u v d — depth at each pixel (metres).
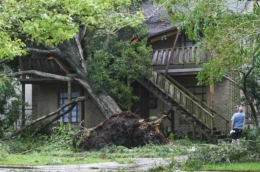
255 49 15.12
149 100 32.69
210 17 15.79
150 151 22.27
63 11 16.11
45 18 14.74
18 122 33.59
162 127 26.88
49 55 32.28
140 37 30.22
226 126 29.08
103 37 30.39
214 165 16.05
